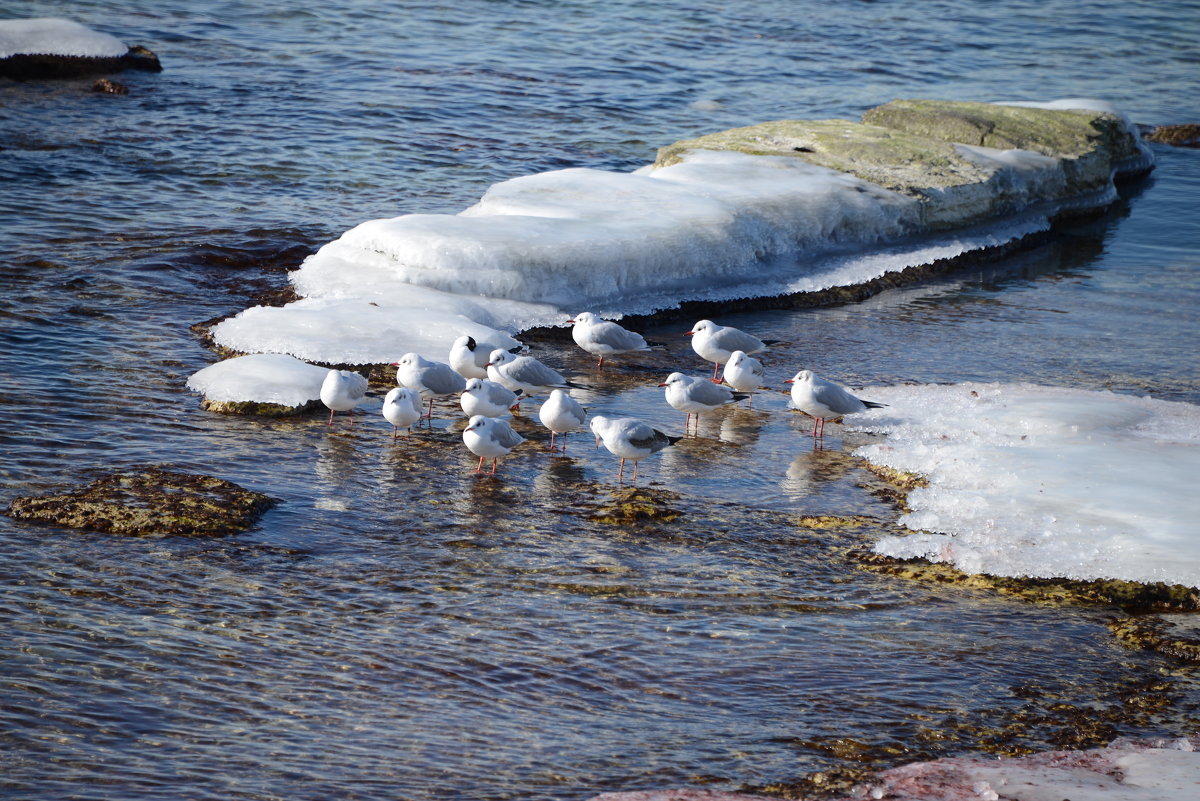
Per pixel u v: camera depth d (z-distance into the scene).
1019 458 13.83
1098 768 8.43
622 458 13.28
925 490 13.16
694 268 20.75
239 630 9.80
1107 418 15.13
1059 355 18.50
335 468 13.36
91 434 13.68
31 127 27.92
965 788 8.13
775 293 20.95
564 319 18.80
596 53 41.84
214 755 8.14
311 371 15.58
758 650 9.91
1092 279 23.48
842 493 13.29
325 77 35.62
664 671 9.51
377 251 19.83
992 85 41.66
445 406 15.66
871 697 9.27
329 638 9.77
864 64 43.59
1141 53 48.44
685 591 10.89
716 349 16.84
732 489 13.34
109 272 19.42
